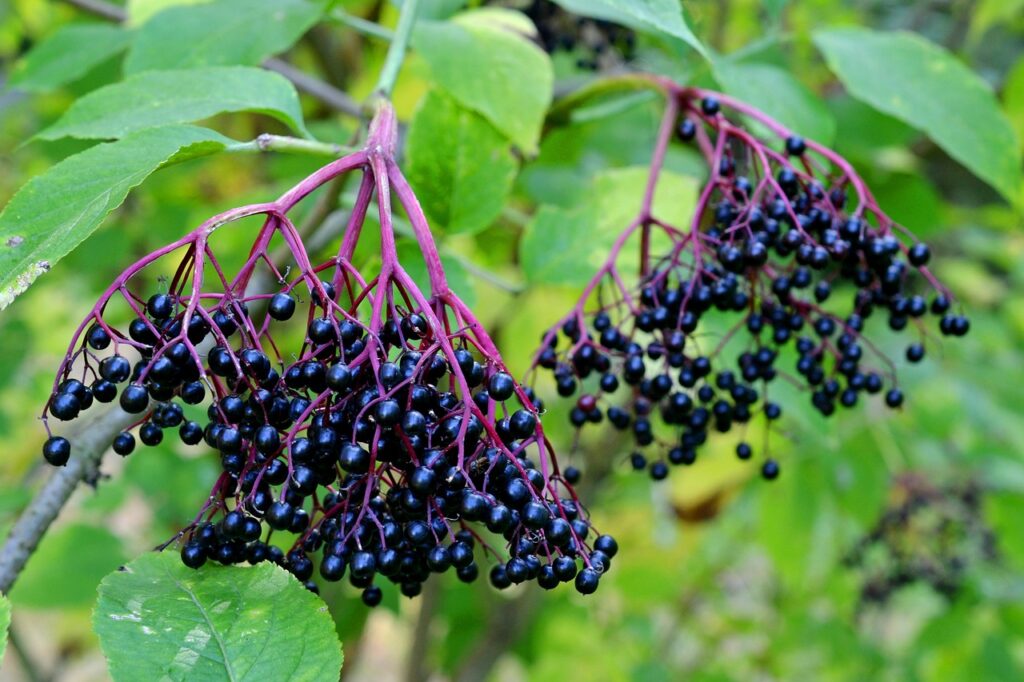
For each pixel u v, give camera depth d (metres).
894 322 0.88
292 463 0.75
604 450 1.38
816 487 1.37
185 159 0.79
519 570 0.75
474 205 0.90
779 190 0.85
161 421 0.77
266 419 0.75
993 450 1.46
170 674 0.74
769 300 0.88
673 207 0.91
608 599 1.68
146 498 1.32
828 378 0.96
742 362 0.88
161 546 0.79
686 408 0.85
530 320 1.27
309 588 0.79
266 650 0.75
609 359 0.85
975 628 1.50
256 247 0.77
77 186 0.76
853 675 1.58
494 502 0.74
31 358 1.73
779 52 1.02
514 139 0.90
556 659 1.54
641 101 0.99
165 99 0.82
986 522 1.54
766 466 0.90
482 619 1.63
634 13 0.77
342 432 0.76
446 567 0.75
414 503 0.75
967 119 0.93
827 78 1.34
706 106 0.89
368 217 0.92
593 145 1.26
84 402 0.75
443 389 0.88
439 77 0.89
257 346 0.76
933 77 0.94
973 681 1.45
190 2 0.98
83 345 0.75
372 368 0.75
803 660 1.80
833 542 1.49
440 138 0.90
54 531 1.13
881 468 1.35
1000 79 1.50
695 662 1.88
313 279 0.76
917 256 0.86
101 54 1.00
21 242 0.76
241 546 0.78
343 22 0.93
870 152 1.12
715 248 0.87
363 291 0.77
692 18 0.92
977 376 1.42
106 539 1.13
